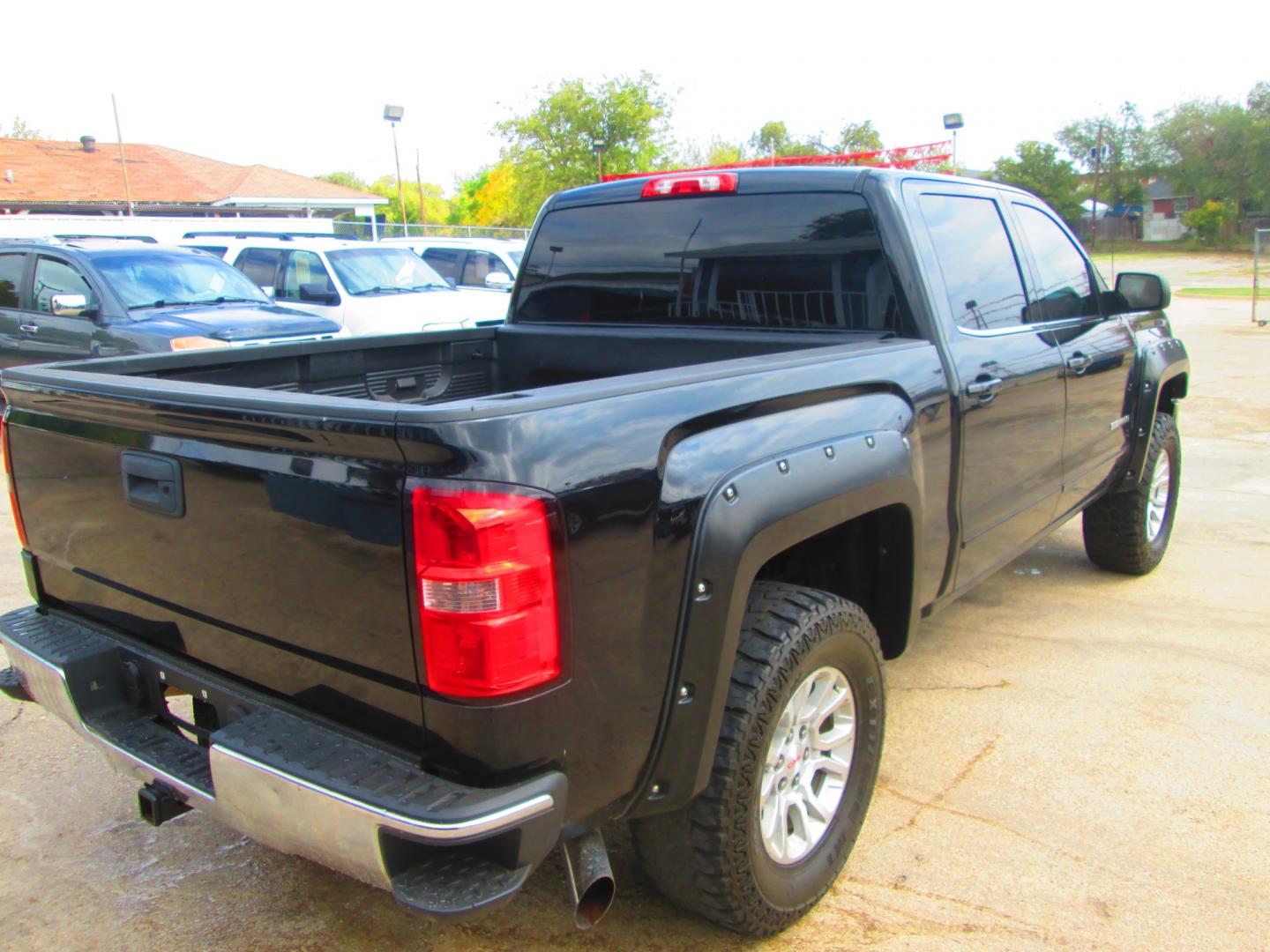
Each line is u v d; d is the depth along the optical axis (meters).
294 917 2.69
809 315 3.37
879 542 2.92
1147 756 3.46
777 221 3.40
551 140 32.12
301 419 1.90
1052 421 3.90
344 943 2.58
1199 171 62.16
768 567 3.04
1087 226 59.34
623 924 2.63
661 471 2.09
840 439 2.57
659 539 2.07
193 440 2.18
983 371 3.33
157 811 2.29
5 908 2.72
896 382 2.89
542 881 2.84
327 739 2.04
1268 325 18.53
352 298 10.91
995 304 3.61
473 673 1.82
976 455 3.34
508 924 2.64
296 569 2.04
